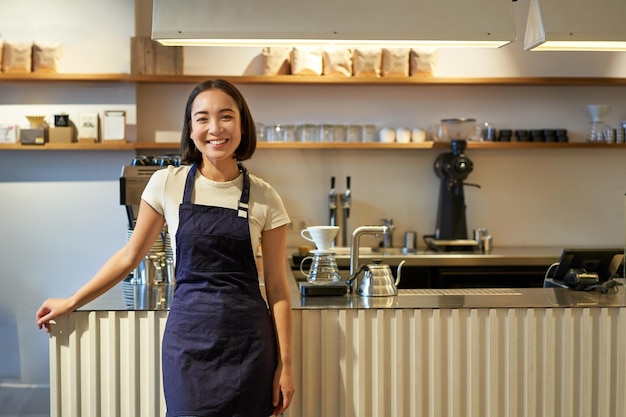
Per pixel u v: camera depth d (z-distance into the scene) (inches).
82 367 110.7
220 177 97.6
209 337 93.4
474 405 114.3
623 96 221.0
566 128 220.5
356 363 112.7
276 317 98.7
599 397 117.0
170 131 209.5
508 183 220.4
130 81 199.0
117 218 202.5
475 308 113.7
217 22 129.0
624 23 130.7
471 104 217.9
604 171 222.2
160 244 137.7
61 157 201.0
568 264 137.7
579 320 116.2
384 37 129.9
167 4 129.7
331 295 123.7
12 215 200.7
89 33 197.6
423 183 218.4
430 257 194.7
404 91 216.5
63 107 199.3
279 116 214.2
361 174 217.2
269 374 96.0
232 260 95.3
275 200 99.3
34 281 200.8
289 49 205.5
